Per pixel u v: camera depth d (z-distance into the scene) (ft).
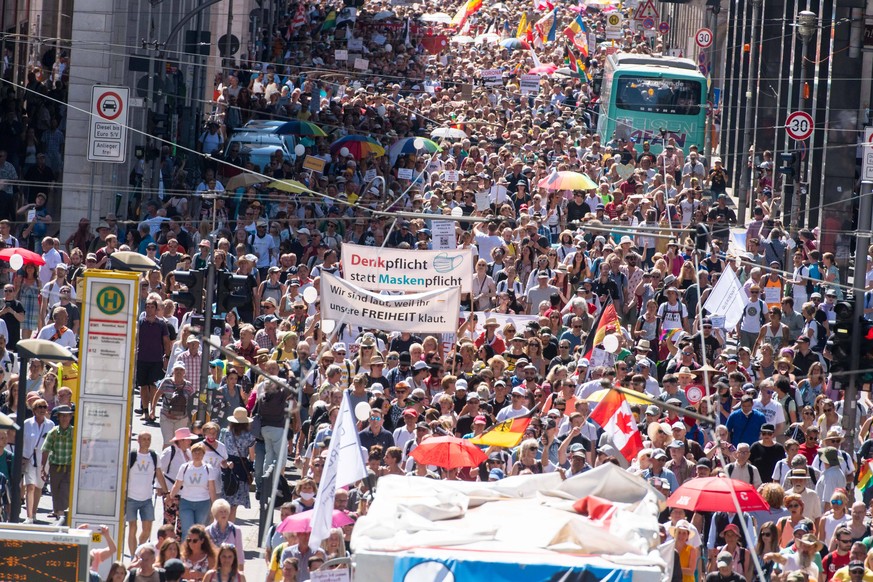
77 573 107.24
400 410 161.99
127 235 261.24
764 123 421.59
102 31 296.71
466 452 135.95
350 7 621.31
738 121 444.96
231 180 273.95
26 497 151.02
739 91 444.96
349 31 551.59
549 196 272.51
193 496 141.79
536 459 143.02
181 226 255.09
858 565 122.01
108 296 135.03
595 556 90.53
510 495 104.94
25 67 317.83
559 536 92.43
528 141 368.48
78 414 135.85
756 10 399.03
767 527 131.95
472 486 104.94
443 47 632.79
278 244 243.60
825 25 335.26
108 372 135.85
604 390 149.18
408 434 153.48
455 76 512.22
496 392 164.55
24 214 260.42
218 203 265.34
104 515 135.64
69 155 294.46
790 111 376.27
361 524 94.12
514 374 177.06
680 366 179.73
